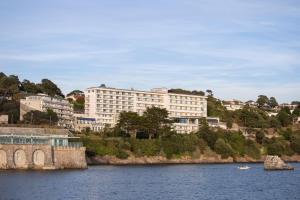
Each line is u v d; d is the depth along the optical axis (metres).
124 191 143.50
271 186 170.25
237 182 183.88
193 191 148.62
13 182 154.25
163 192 143.88
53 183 156.00
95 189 145.50
